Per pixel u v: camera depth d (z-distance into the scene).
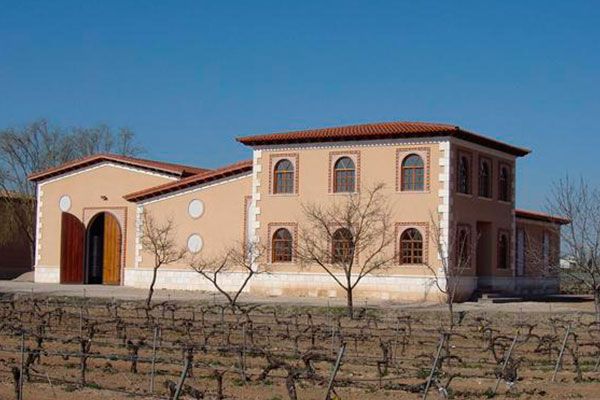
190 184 57.94
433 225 49.22
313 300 49.53
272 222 53.50
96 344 29.73
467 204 51.53
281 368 22.58
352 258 45.25
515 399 21.06
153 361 21.44
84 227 64.44
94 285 62.12
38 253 66.81
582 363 27.80
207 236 57.25
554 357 29.52
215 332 31.53
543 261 57.12
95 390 21.33
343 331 34.69
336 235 51.31
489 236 54.69
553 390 22.48
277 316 41.28
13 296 51.78
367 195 50.91
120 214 62.81
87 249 64.50
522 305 48.66
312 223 52.09
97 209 64.00
